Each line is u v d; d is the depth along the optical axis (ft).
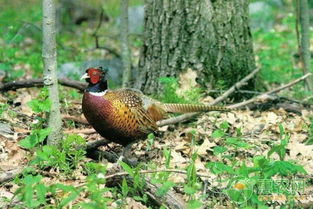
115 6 80.38
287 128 35.99
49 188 22.66
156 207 25.53
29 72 51.83
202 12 39.65
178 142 33.63
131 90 30.27
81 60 51.78
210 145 32.22
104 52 60.75
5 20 58.34
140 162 29.76
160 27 40.50
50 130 27.43
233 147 32.65
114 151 32.55
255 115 38.70
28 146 27.02
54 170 28.22
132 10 70.28
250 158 31.63
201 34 39.83
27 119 34.73
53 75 28.78
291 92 44.78
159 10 40.42
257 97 38.22
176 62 40.27
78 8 75.72
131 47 61.77
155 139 34.22
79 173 28.22
